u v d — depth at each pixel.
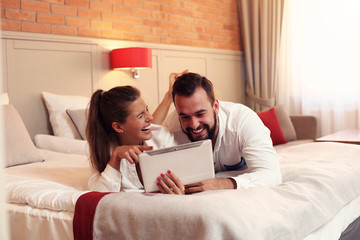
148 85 3.93
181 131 1.66
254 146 1.47
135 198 1.15
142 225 1.06
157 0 4.04
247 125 1.53
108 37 3.58
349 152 1.95
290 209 1.11
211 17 4.69
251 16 4.97
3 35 2.83
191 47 4.38
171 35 4.20
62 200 1.25
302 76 4.78
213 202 1.04
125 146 1.38
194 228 0.98
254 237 0.92
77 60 3.33
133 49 3.37
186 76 1.42
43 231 1.25
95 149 1.48
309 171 1.50
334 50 4.55
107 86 3.56
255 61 4.98
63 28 3.22
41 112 3.06
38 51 3.06
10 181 1.55
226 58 4.89
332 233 1.29
